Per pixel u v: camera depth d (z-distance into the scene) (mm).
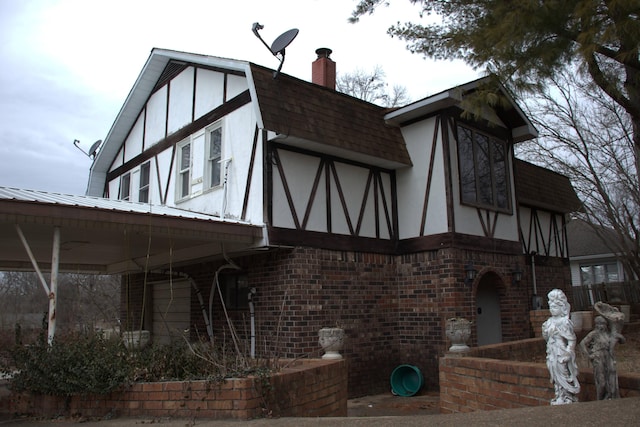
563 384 4883
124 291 15719
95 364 5688
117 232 8422
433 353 10852
